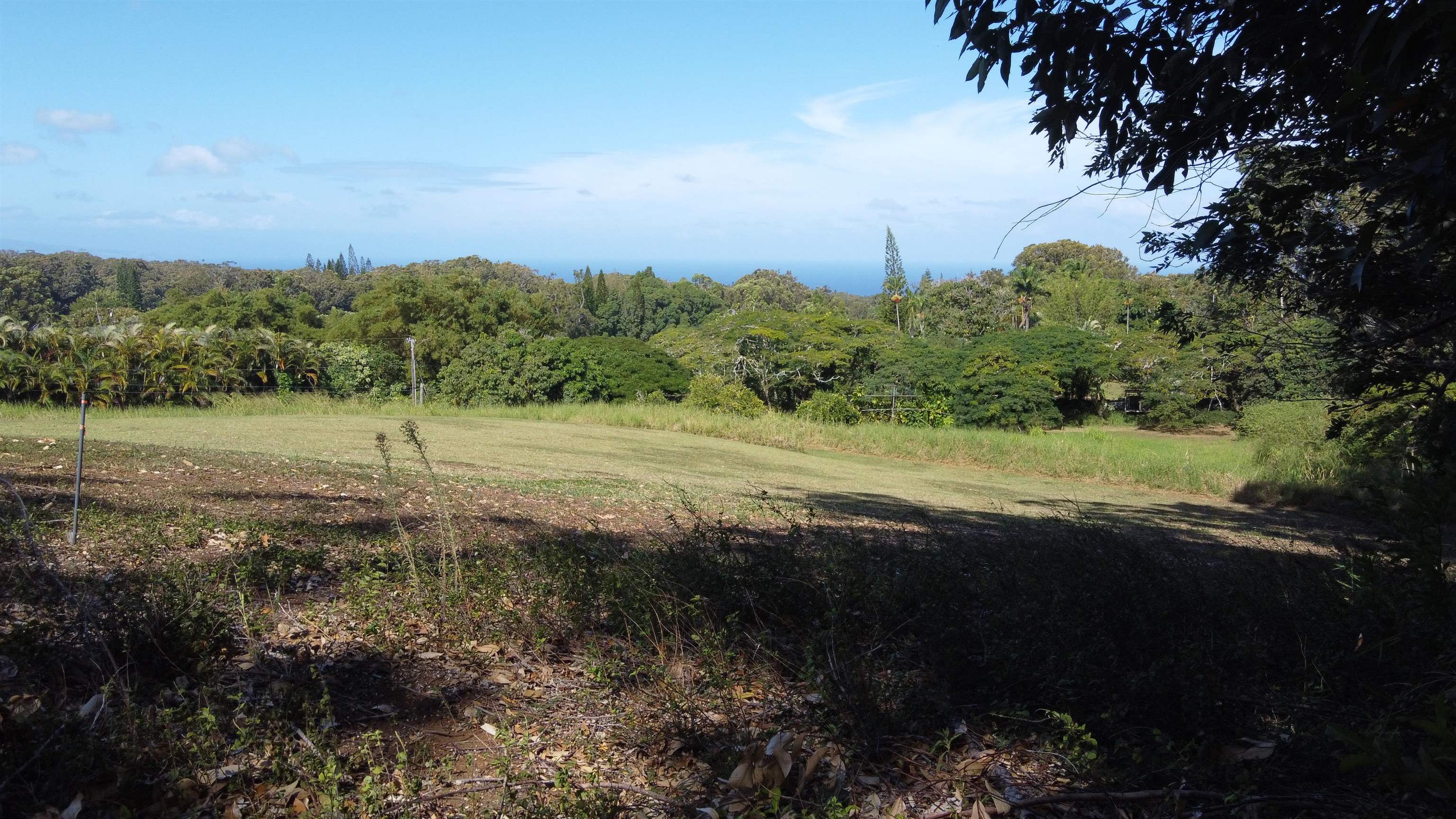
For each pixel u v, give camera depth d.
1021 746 3.45
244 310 54.28
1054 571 5.13
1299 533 14.38
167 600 3.83
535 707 3.70
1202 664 3.72
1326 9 3.68
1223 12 3.95
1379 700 3.75
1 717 2.82
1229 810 2.95
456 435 19.81
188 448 11.11
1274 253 4.59
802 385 41.25
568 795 2.90
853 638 4.30
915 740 3.49
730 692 3.79
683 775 3.22
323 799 2.73
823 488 15.73
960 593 4.91
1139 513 16.22
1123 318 64.69
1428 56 2.98
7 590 4.14
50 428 15.76
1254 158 4.39
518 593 5.00
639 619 4.41
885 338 45.12
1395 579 4.17
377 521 7.14
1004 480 20.70
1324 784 3.14
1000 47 4.05
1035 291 69.56
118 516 5.99
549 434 21.80
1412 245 3.27
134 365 24.58
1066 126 4.23
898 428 26.05
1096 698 3.59
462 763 3.21
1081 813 3.04
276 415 23.59
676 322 106.50
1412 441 5.55
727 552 5.42
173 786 2.69
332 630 4.28
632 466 16.25
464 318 50.00
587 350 34.25
